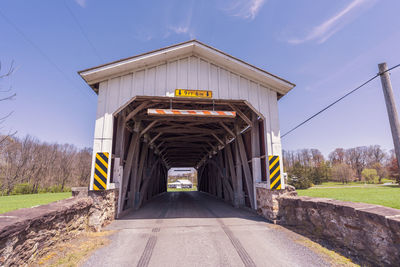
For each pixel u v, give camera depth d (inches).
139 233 177.9
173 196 636.7
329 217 148.1
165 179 900.6
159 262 119.6
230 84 256.8
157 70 248.2
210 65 259.0
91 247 141.9
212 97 250.2
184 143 575.8
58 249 133.3
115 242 154.1
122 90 236.7
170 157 815.7
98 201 196.1
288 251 134.0
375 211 114.5
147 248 141.7
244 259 123.0
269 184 229.9
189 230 187.2
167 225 207.0
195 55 259.3
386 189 1073.5
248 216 254.7
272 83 259.3
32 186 1215.6
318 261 118.0
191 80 251.1
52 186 1368.1
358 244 122.1
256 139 273.6
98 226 185.9
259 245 146.2
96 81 235.5
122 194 267.0
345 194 820.0
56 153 1464.1
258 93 259.4
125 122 260.1
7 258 87.9
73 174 1553.9
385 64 179.5
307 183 1455.5
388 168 1772.9
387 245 103.7
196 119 327.6
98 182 201.9
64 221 143.6
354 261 116.1
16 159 1061.8
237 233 176.4
